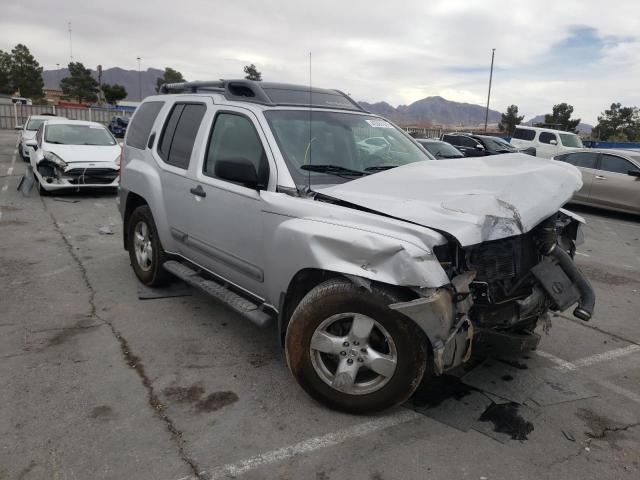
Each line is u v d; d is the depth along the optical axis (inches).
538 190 128.2
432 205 117.5
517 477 107.9
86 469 107.2
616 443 120.6
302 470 108.7
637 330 194.4
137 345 165.0
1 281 222.5
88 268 244.5
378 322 118.2
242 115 159.9
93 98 2839.6
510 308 127.3
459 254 120.3
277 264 134.5
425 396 137.6
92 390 137.4
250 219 146.3
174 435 119.2
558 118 2138.3
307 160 147.9
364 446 116.7
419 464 111.1
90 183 430.6
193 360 155.9
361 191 129.0
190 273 183.0
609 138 2134.6
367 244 113.5
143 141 213.3
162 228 194.5
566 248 162.1
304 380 129.3
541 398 139.3
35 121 723.4
